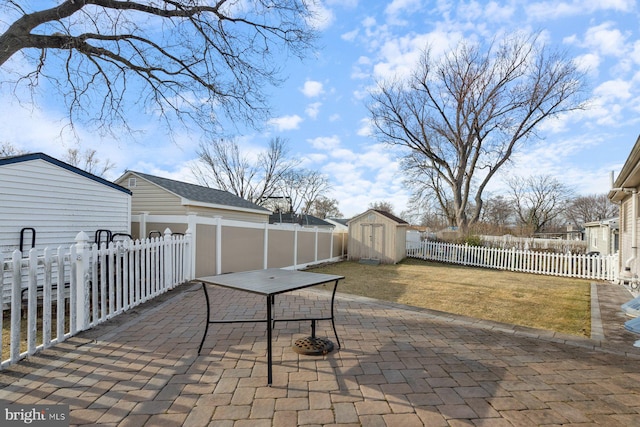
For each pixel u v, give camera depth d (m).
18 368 2.86
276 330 4.11
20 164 5.55
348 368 3.02
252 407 2.33
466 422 2.19
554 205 37.38
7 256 5.31
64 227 6.27
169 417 2.19
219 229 7.95
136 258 5.16
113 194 7.37
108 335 3.76
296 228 11.41
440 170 22.89
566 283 9.14
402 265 13.04
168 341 3.61
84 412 2.22
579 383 2.79
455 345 3.69
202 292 6.14
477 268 12.45
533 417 2.26
